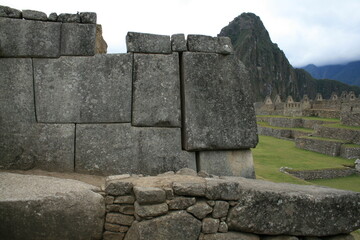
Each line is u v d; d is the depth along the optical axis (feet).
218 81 17.12
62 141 15.90
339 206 13.82
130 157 16.21
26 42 15.72
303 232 13.51
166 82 16.63
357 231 21.54
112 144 16.14
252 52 574.56
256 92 535.19
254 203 13.29
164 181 13.42
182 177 14.19
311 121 136.77
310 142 96.02
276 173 47.50
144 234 12.07
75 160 15.97
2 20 15.56
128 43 16.35
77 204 12.34
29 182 12.92
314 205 13.55
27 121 15.78
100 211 12.78
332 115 146.92
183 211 12.69
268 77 571.69
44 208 11.84
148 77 16.47
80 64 16.05
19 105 15.74
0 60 15.62
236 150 17.52
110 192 12.92
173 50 16.74
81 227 12.42
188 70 16.72
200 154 16.88
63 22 16.07
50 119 15.90
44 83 15.88
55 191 12.38
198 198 13.09
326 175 65.05
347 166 73.10
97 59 16.14
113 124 16.22
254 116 17.65
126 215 12.97
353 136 93.40
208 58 17.07
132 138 16.26
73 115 15.98
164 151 16.49
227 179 15.21
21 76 15.74
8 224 11.53
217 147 16.87
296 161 74.64
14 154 15.66
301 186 15.72
